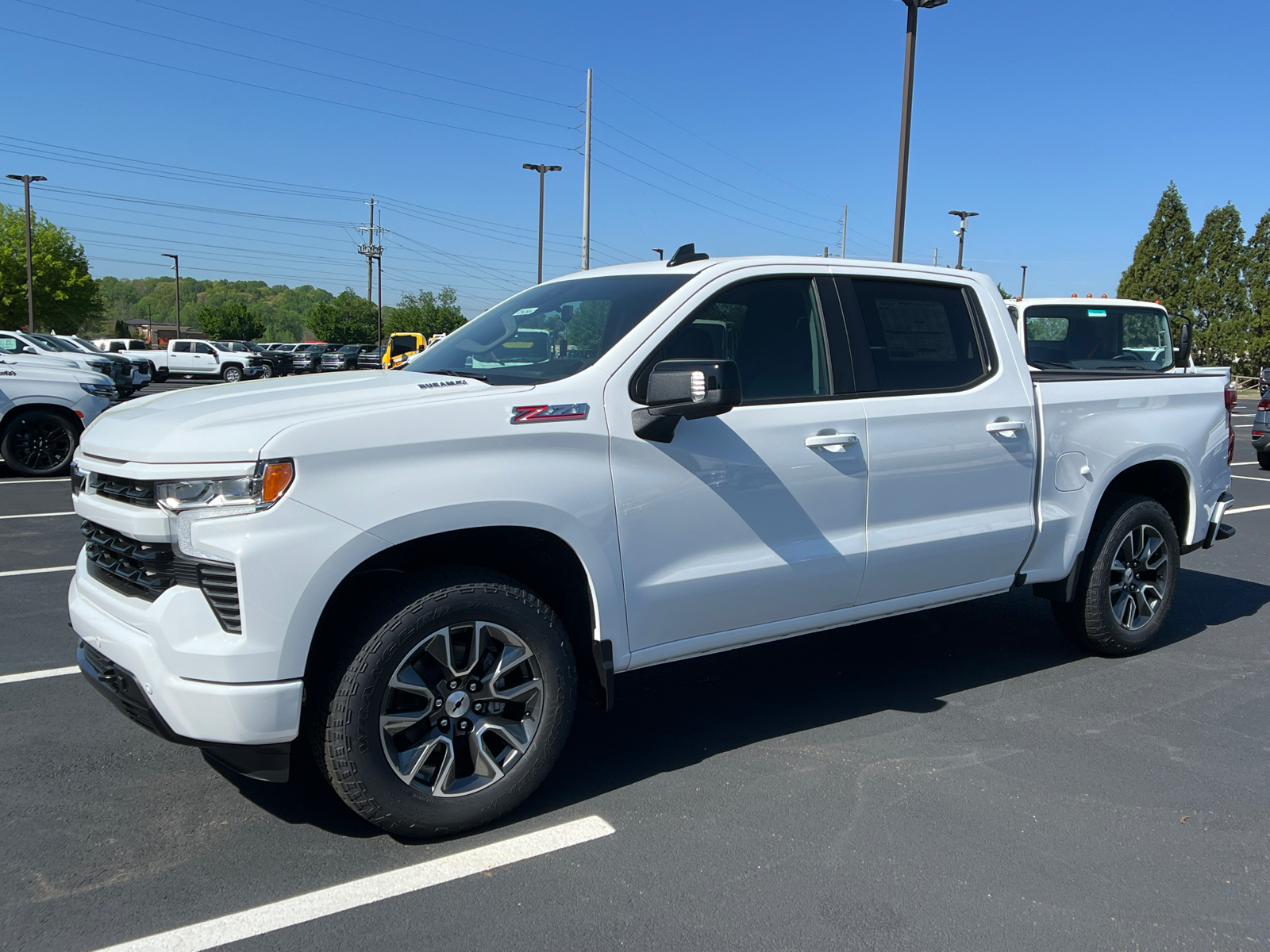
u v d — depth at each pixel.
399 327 84.69
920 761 3.75
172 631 2.71
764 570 3.60
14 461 11.40
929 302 4.24
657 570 3.39
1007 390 4.33
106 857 2.97
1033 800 3.42
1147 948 2.58
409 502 2.86
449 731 3.07
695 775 3.60
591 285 4.02
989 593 4.43
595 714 4.24
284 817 3.24
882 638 5.40
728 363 3.01
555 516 3.12
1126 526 4.84
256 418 2.84
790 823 3.23
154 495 2.76
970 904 2.77
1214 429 5.25
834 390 3.84
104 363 23.91
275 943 2.54
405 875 2.88
